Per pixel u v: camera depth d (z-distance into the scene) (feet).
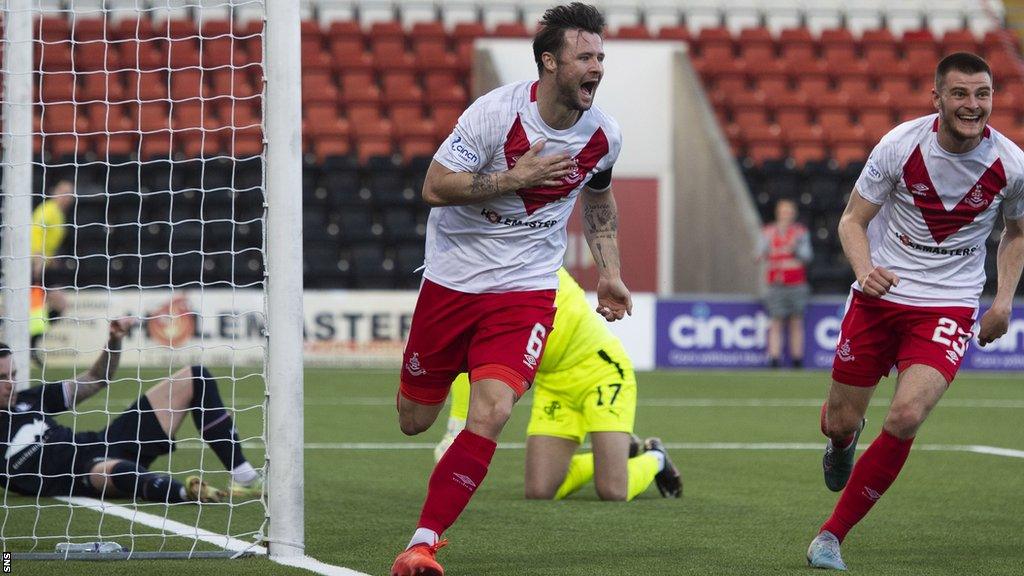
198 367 74.95
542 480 78.23
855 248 59.26
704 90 248.73
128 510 69.41
